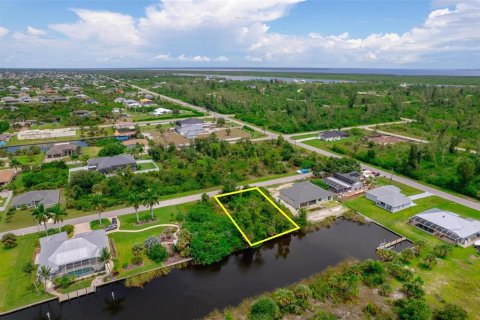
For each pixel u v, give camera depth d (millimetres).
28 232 74438
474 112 186500
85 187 95625
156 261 64188
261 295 56438
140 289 58062
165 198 92375
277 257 68562
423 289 56562
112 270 60844
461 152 129375
